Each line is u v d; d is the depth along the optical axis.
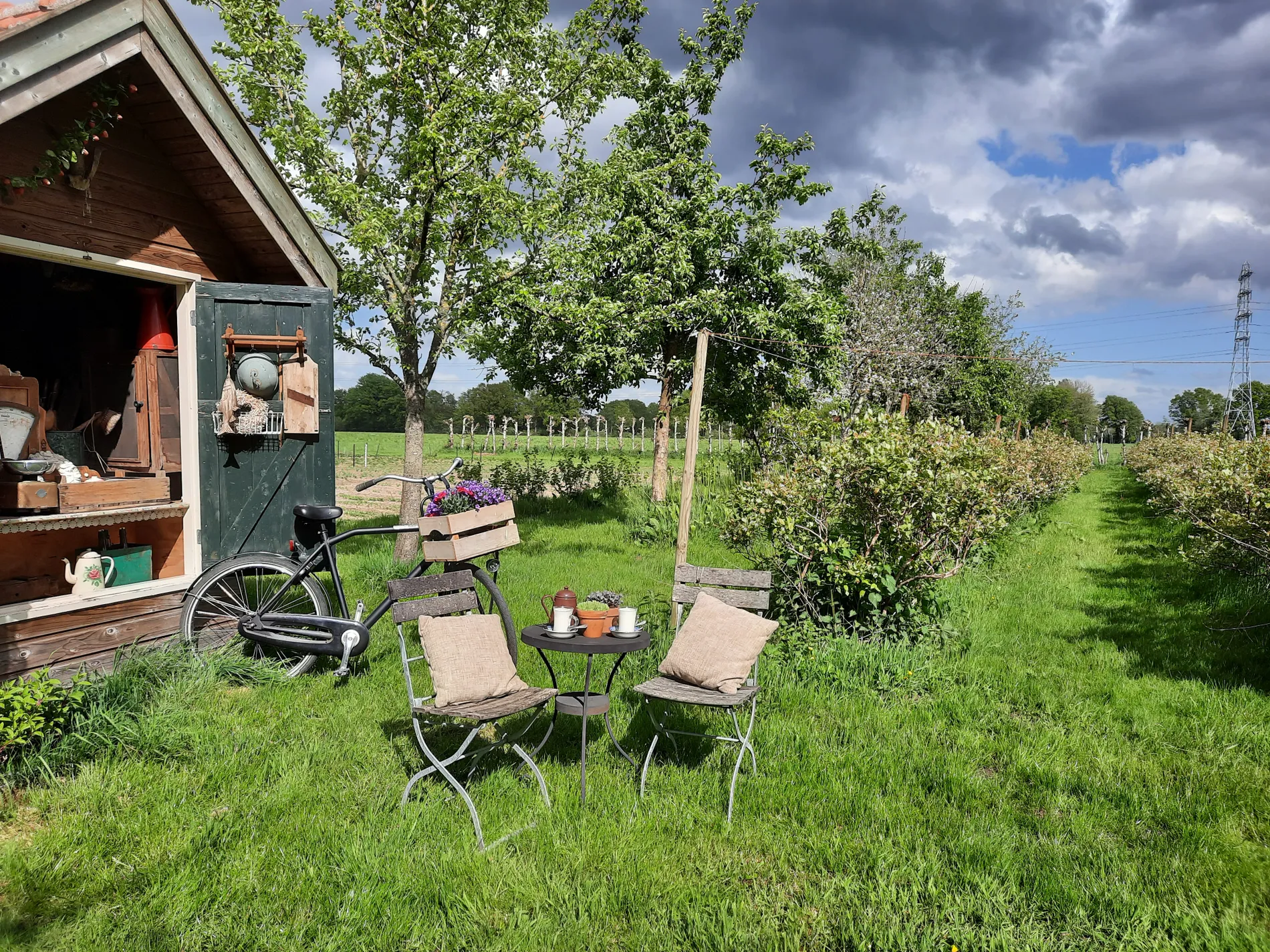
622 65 10.09
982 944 2.66
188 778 3.77
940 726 4.67
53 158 4.34
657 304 13.87
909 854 3.24
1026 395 33.84
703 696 3.80
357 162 9.41
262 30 8.31
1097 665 5.90
